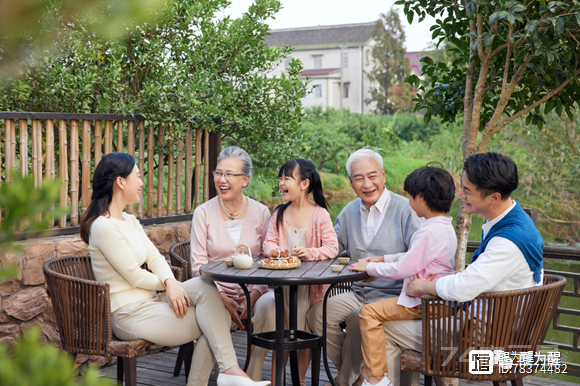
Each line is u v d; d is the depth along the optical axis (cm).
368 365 233
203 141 433
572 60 278
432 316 209
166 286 255
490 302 199
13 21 49
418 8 324
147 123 400
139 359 348
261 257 282
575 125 918
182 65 409
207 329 247
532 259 206
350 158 284
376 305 238
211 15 446
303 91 478
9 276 49
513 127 959
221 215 300
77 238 315
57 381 48
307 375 324
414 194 235
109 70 390
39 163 311
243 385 236
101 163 259
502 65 312
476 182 208
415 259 228
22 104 393
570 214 980
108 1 53
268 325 271
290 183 278
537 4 253
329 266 251
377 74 3198
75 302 237
